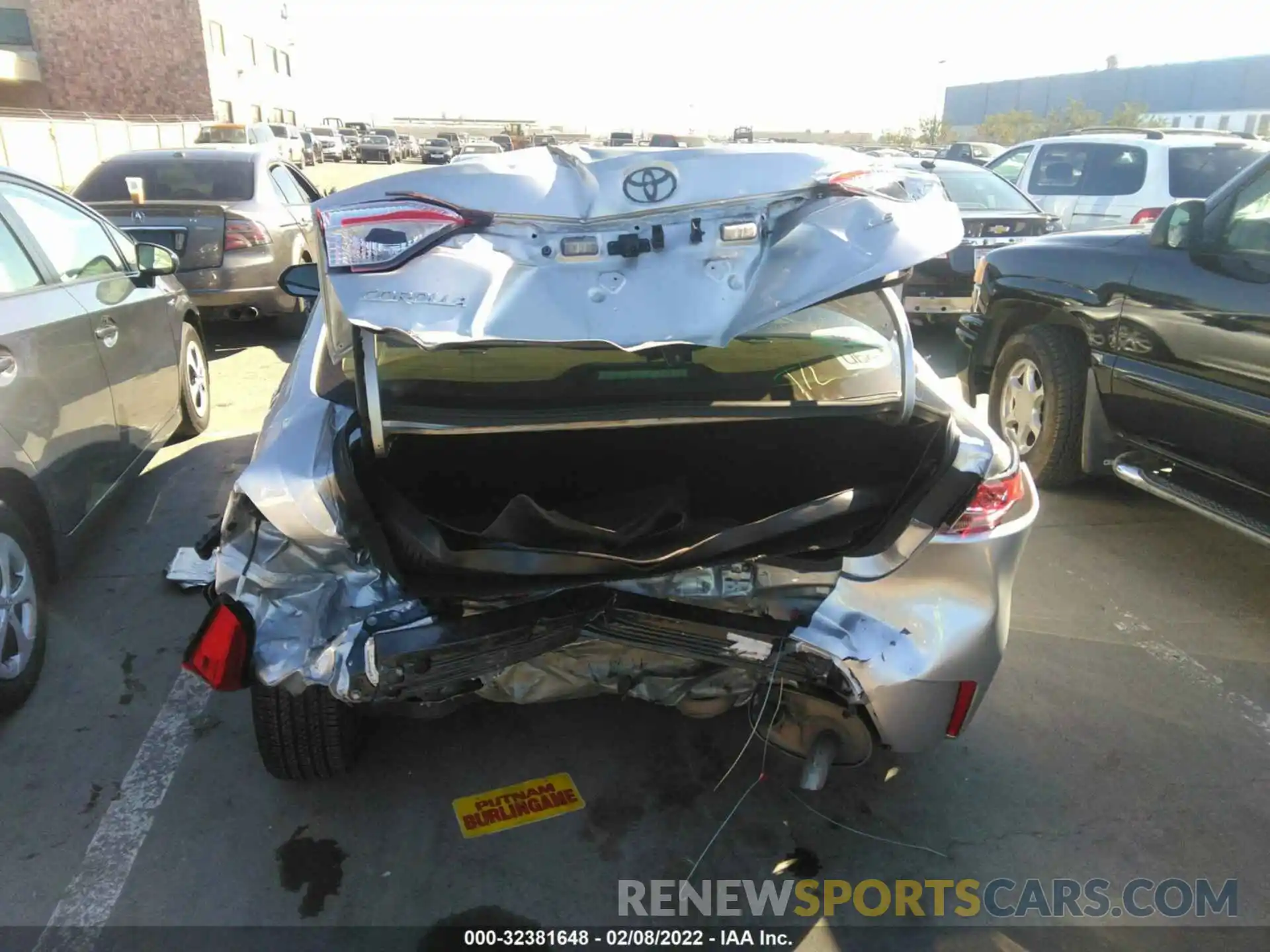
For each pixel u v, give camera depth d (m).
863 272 2.21
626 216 2.24
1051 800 2.92
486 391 2.52
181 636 3.73
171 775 2.98
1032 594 4.14
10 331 3.41
